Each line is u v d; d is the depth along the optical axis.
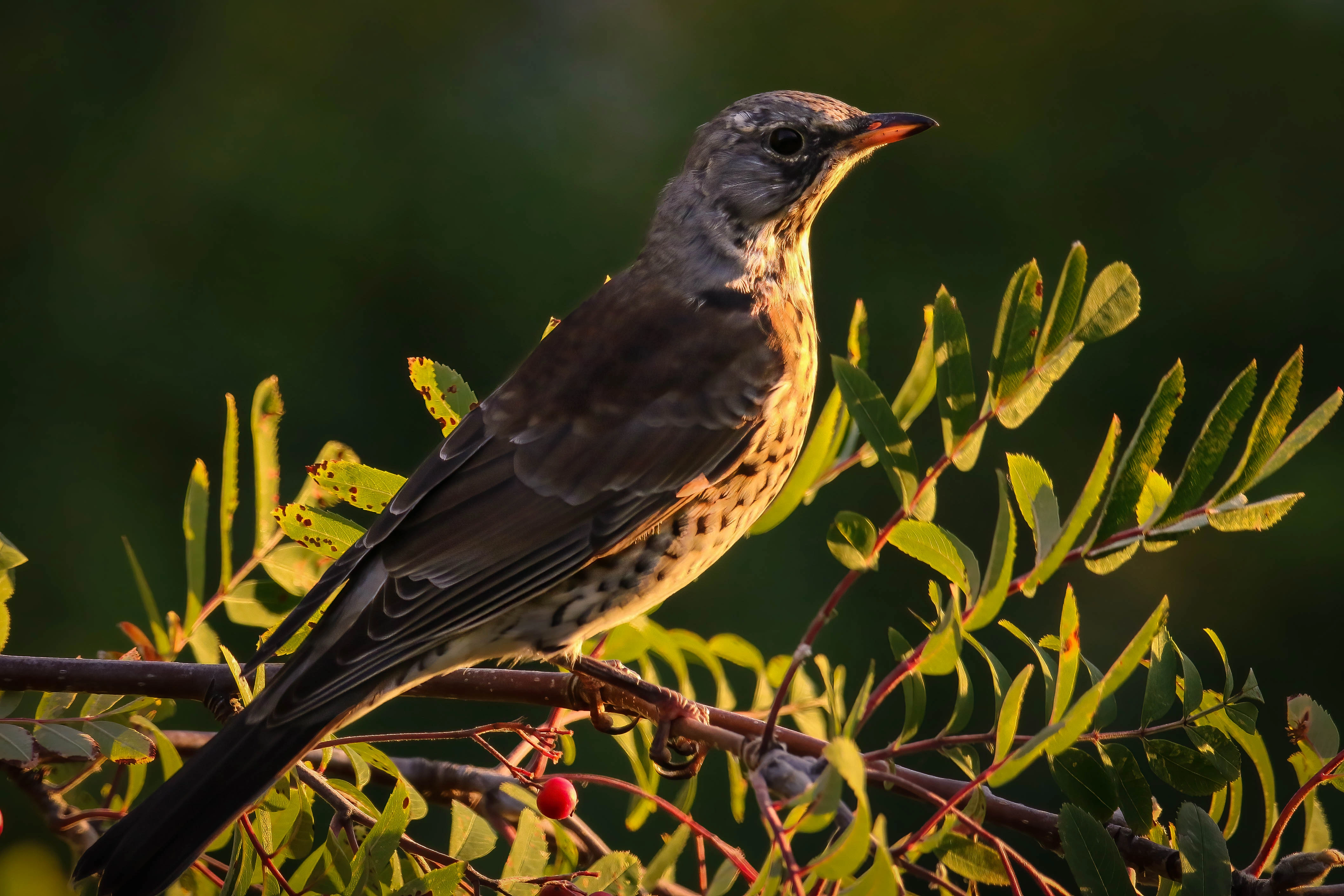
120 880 3.82
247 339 6.00
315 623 3.88
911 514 3.81
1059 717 3.80
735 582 5.14
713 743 3.86
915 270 6.36
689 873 4.35
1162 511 3.81
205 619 3.89
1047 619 5.26
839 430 3.89
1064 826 3.80
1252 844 4.45
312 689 3.85
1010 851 3.80
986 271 6.41
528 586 3.88
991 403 3.82
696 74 6.83
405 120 6.45
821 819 3.78
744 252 3.94
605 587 3.90
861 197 6.45
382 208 6.21
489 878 3.83
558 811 3.86
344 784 3.87
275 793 3.84
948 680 4.84
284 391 5.90
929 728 4.81
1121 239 6.51
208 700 3.86
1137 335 6.24
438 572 3.88
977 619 3.80
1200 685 3.83
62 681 3.85
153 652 3.88
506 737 4.20
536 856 3.84
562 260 6.21
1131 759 3.83
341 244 6.14
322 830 4.03
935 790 3.83
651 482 3.90
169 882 3.82
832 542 3.80
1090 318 3.82
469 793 3.89
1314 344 6.30
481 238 6.20
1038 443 5.75
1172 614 5.36
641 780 3.89
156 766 3.93
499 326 6.10
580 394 3.91
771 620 5.09
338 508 3.95
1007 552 3.80
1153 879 3.84
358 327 6.09
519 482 3.89
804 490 3.90
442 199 6.28
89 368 6.01
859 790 3.77
